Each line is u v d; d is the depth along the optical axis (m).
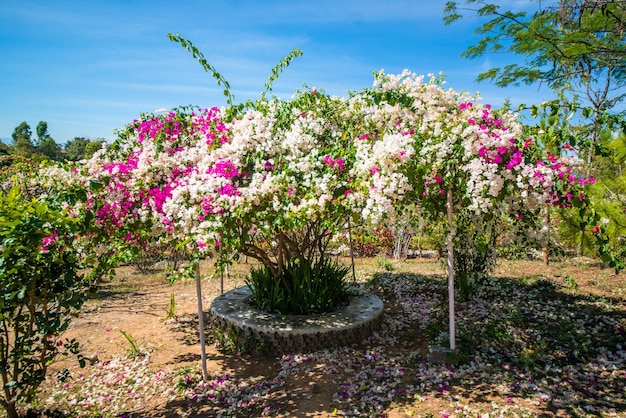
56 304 3.22
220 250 3.66
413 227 4.25
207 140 4.18
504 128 3.51
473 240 5.57
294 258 5.79
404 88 4.36
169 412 3.51
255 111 4.32
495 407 3.19
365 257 11.83
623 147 4.00
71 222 3.17
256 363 4.37
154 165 3.94
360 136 4.31
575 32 6.09
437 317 5.61
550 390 3.46
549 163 3.30
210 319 5.47
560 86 8.27
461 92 4.31
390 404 3.35
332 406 3.40
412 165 3.34
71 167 4.00
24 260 2.84
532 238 4.49
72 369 4.50
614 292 6.26
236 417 3.34
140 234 3.90
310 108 4.64
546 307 5.56
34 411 3.55
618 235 4.39
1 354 3.13
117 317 6.23
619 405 3.21
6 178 6.96
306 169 3.66
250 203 3.56
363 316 4.95
